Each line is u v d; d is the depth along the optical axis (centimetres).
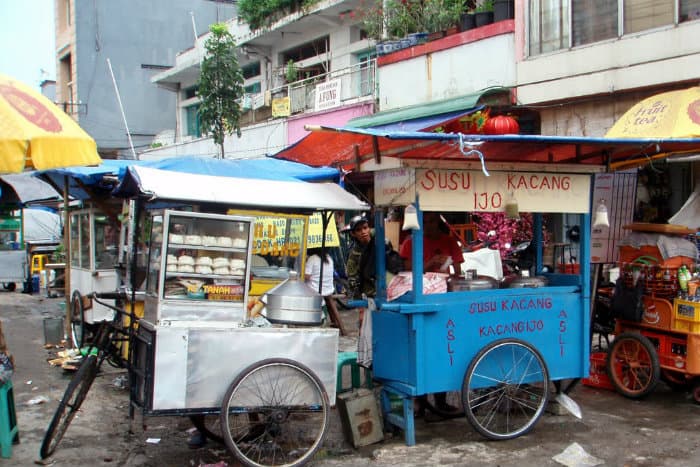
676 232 595
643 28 898
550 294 533
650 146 546
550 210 529
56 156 470
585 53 958
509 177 512
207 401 430
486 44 1101
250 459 454
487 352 494
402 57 1269
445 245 645
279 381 443
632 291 611
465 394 484
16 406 602
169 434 533
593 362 662
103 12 2636
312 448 449
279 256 754
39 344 892
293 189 516
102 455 483
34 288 1550
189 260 446
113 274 827
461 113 1022
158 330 419
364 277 576
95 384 681
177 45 2786
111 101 2656
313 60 1675
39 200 1151
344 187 631
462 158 502
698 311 562
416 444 498
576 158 556
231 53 1455
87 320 817
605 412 576
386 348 511
